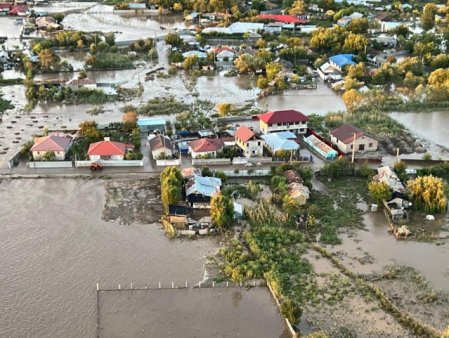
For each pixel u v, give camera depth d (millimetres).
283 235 69875
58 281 61375
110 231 71062
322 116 111812
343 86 131125
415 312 57656
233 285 61125
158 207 76875
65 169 86938
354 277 62812
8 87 128000
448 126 110250
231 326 55281
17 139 97562
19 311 56906
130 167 88062
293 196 77000
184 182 81500
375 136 101688
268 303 58625
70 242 68500
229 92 127875
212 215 72375
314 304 58469
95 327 54812
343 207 77812
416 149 97438
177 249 67688
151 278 62094
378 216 75938
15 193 79688
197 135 98875
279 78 131500
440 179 80375
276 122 99938
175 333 54125
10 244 67812
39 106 116000
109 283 61062
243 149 92438
